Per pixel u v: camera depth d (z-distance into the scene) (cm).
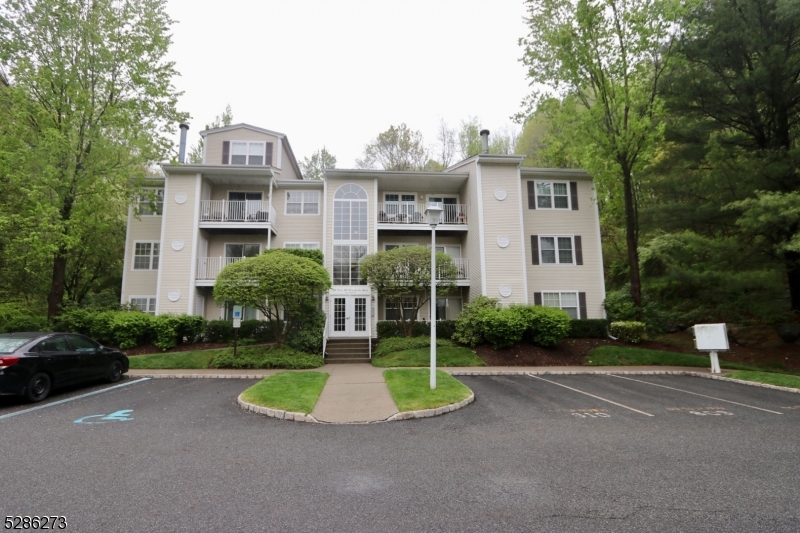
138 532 342
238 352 1472
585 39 1741
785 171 1565
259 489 434
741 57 1689
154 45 1753
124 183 1728
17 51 1563
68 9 1608
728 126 1817
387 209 2134
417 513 379
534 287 1992
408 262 1662
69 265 2116
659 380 1221
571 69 1755
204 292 1941
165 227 1845
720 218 1780
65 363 941
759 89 1650
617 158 1781
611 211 1978
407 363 1451
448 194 2228
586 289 2017
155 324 1588
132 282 1933
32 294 2016
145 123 1783
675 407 855
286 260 1470
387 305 2070
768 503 404
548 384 1127
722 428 693
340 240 1936
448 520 366
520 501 405
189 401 888
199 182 1888
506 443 604
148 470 487
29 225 1504
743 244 1711
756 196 1595
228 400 902
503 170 1988
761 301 1748
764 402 911
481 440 620
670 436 643
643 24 1644
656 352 1608
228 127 2167
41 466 495
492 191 1962
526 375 1291
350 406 822
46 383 891
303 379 1050
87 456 534
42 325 1594
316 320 1647
